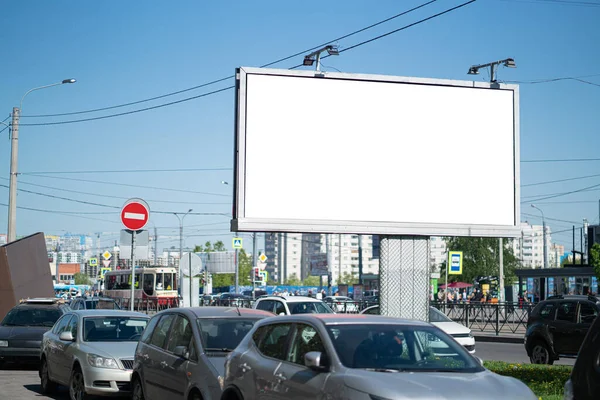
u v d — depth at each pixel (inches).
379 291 600.4
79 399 506.9
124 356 502.3
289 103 591.5
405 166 602.5
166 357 405.1
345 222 592.1
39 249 1075.9
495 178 618.2
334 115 596.7
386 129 602.2
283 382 294.5
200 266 826.2
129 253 860.6
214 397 353.4
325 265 5022.1
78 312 562.6
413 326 306.8
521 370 562.6
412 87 608.1
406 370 275.9
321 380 275.6
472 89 618.2
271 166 585.3
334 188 592.7
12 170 1269.7
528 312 1259.2
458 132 613.6
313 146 592.4
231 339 391.2
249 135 583.8
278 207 583.8
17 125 1286.9
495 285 2235.5
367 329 296.8
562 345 753.6
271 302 876.0
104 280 2770.7
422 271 606.9
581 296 768.9
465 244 3026.6
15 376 697.6
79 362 506.9
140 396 436.8
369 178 597.9
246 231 578.2
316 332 296.4
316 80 596.1
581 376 200.1
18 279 1043.9
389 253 602.2
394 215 598.9
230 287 3580.2
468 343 784.3
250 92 586.6
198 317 404.2
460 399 249.4
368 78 602.2
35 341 735.1
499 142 621.3
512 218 619.2
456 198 609.6
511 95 626.2
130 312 570.3
